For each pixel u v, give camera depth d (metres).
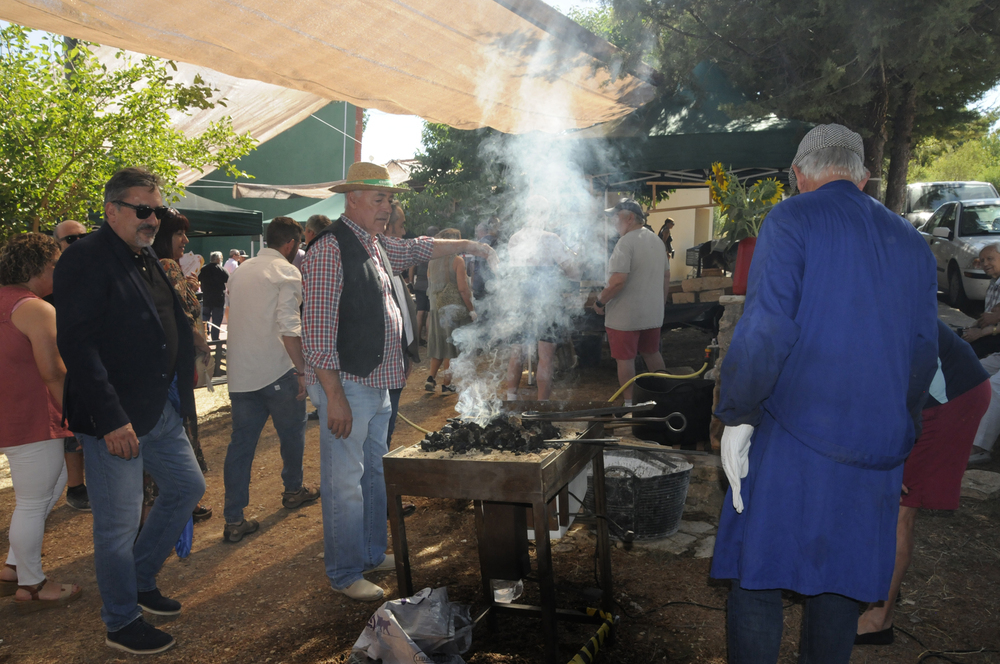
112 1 3.61
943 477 2.37
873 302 1.81
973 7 6.26
